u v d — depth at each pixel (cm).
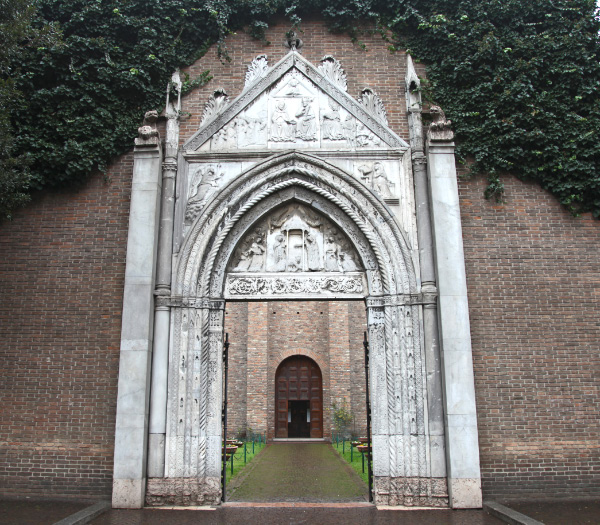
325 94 1090
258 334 2581
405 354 945
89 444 932
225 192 1020
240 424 2514
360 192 1026
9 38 838
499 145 1055
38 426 942
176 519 791
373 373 959
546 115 1047
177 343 949
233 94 1128
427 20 1156
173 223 1010
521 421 938
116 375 959
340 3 1169
